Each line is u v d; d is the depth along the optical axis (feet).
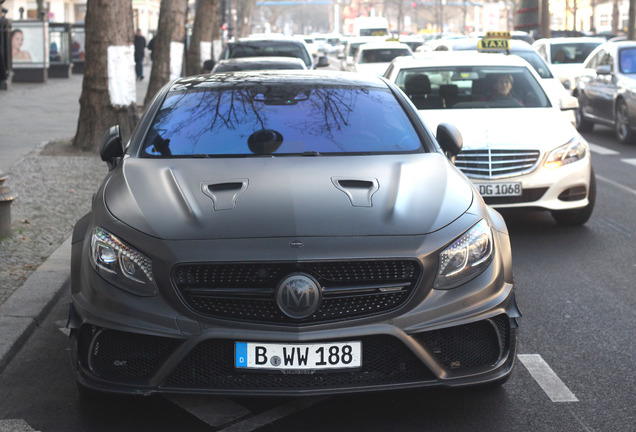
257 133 17.67
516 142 27.81
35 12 174.50
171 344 13.39
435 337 13.76
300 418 14.32
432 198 15.03
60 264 23.18
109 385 13.65
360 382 13.51
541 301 21.27
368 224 14.02
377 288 13.48
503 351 14.38
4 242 25.64
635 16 112.47
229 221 14.05
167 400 15.03
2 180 25.91
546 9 125.49
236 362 13.33
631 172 43.04
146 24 243.60
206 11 100.63
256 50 67.21
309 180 15.48
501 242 15.20
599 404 14.88
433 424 14.07
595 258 25.64
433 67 32.78
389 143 17.75
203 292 13.42
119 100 46.57
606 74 57.31
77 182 36.86
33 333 18.52
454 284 13.84
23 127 57.62
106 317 13.57
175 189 15.21
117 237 14.01
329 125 18.03
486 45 53.72
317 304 13.26
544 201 27.89
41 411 14.58
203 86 19.47
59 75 116.16
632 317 19.92
